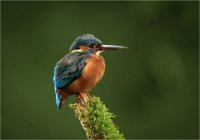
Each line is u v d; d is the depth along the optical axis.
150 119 17.28
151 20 17.77
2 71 17.92
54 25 18.34
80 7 18.47
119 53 17.45
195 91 17.34
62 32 18.22
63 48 18.08
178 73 16.81
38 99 17.39
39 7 18.64
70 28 18.25
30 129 17.11
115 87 17.20
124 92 17.25
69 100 15.98
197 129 17.23
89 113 6.08
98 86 17.14
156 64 16.92
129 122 17.22
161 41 17.55
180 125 17.23
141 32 17.83
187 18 17.78
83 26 18.25
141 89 17.31
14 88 17.72
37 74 17.83
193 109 17.27
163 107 17.23
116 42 17.98
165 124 17.27
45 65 17.94
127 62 17.44
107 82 17.22
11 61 18.12
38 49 18.22
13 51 18.31
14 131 17.28
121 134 6.10
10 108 17.52
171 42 17.64
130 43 17.83
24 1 18.80
